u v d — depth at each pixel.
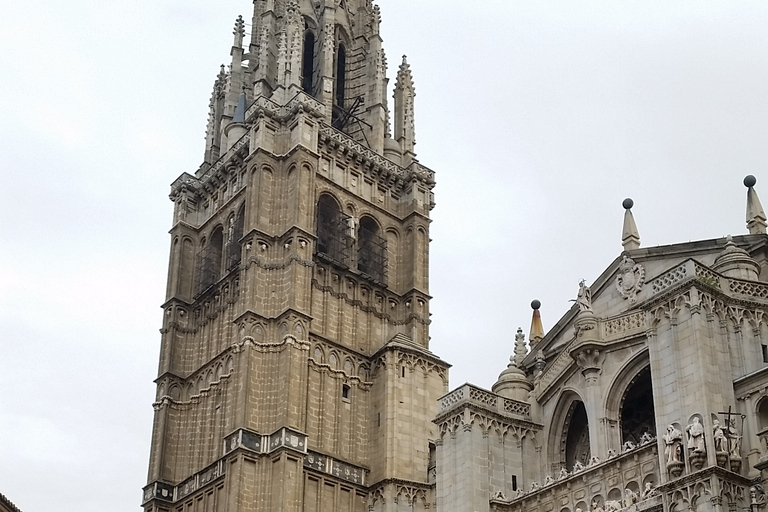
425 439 73.56
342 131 88.25
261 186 76.31
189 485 72.06
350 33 93.75
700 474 46.78
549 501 57.78
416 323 79.25
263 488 66.62
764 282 54.09
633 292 62.84
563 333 69.38
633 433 60.09
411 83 91.06
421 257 82.38
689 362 49.97
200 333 78.94
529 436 63.78
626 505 51.25
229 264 78.75
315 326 74.06
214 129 88.75
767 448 47.66
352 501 70.38
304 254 74.19
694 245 62.97
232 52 90.81
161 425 75.81
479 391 63.44
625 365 58.84
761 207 65.94
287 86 81.75
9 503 51.19
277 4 90.62
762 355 52.38
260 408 69.38
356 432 73.12
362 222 82.31
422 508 70.31
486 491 60.53
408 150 87.19
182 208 84.44
